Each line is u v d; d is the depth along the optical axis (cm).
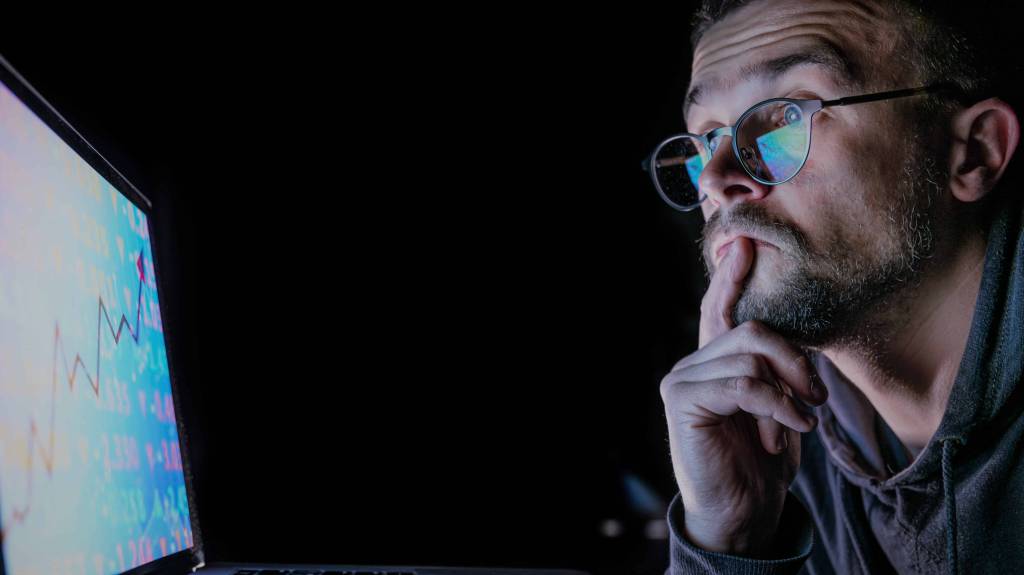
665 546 248
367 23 287
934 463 99
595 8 303
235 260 268
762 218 96
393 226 295
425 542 276
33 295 58
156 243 99
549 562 256
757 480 98
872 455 113
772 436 97
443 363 299
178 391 98
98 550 64
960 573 98
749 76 102
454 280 305
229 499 250
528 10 302
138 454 77
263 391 265
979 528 97
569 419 308
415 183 302
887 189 96
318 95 283
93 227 74
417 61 297
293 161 277
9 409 52
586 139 317
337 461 273
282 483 261
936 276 99
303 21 277
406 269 296
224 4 260
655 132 318
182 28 250
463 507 288
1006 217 96
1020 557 93
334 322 282
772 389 90
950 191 99
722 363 94
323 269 282
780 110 98
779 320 96
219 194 265
